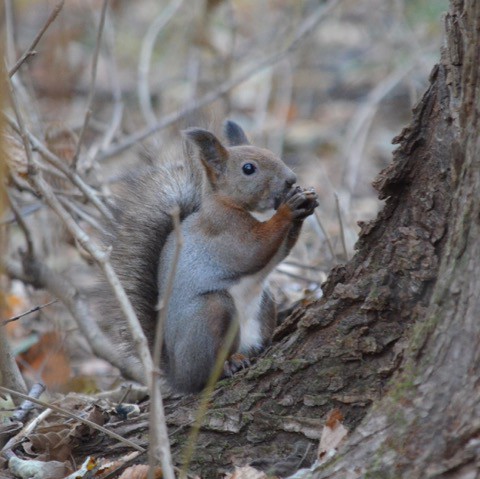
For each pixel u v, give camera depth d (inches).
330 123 813.9
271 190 386.3
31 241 482.9
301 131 791.1
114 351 448.1
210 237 380.5
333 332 305.6
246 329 376.5
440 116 303.4
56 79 719.1
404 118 802.8
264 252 375.9
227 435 305.4
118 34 918.4
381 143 762.8
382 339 296.8
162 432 256.2
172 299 369.7
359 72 880.9
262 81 826.8
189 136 390.3
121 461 310.2
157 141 598.2
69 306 475.2
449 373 252.5
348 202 642.8
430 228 300.7
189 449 271.3
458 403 247.6
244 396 310.2
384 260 307.4
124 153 667.4
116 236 396.5
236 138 433.1
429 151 305.0
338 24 940.6
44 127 560.4
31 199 584.7
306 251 553.3
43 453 326.6
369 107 754.8
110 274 270.4
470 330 252.7
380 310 299.1
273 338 336.5
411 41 826.8
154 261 383.9
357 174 708.7
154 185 406.0
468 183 264.8
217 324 359.9
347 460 257.9
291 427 298.0
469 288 256.2
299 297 466.6
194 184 406.9
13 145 437.4
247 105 814.5
